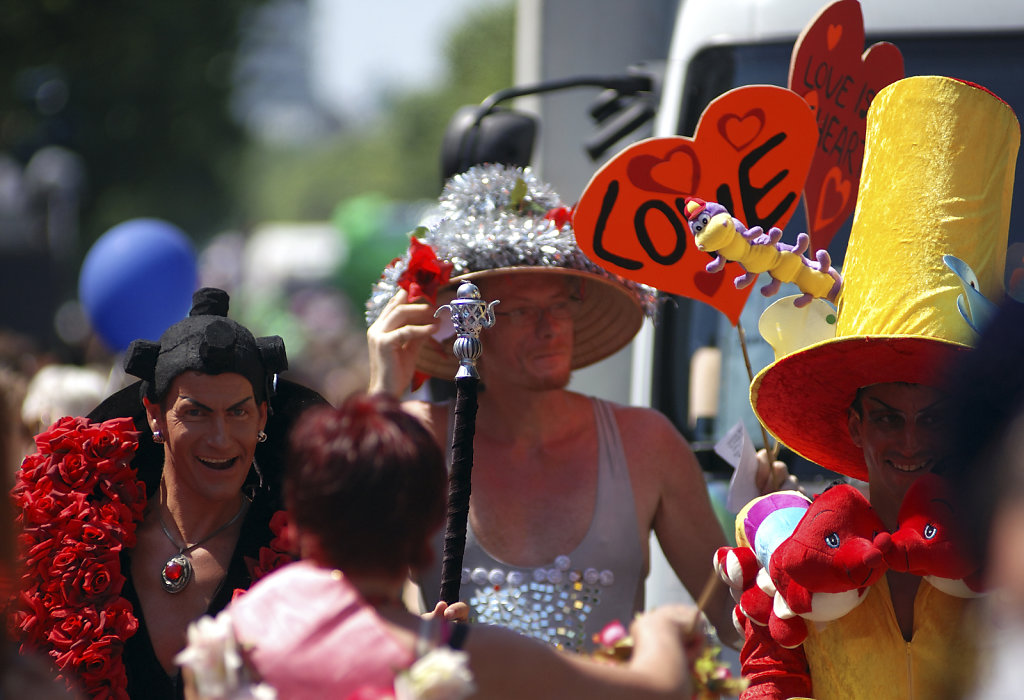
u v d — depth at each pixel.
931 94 8.48
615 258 10.64
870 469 8.84
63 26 73.75
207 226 104.12
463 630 6.85
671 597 12.97
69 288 64.94
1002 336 5.00
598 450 11.38
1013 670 4.45
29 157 64.06
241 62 87.00
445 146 15.85
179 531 10.17
